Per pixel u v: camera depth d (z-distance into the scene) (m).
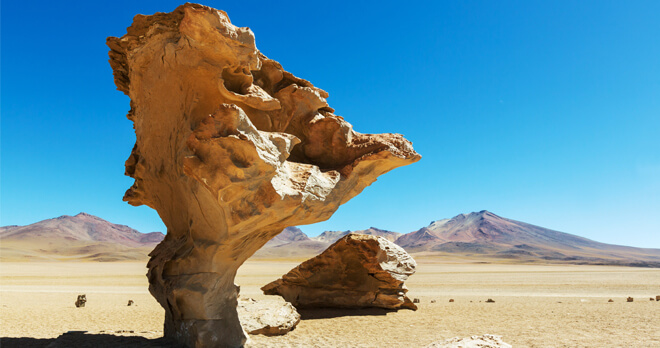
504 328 15.00
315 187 9.41
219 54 8.97
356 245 19.66
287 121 10.97
